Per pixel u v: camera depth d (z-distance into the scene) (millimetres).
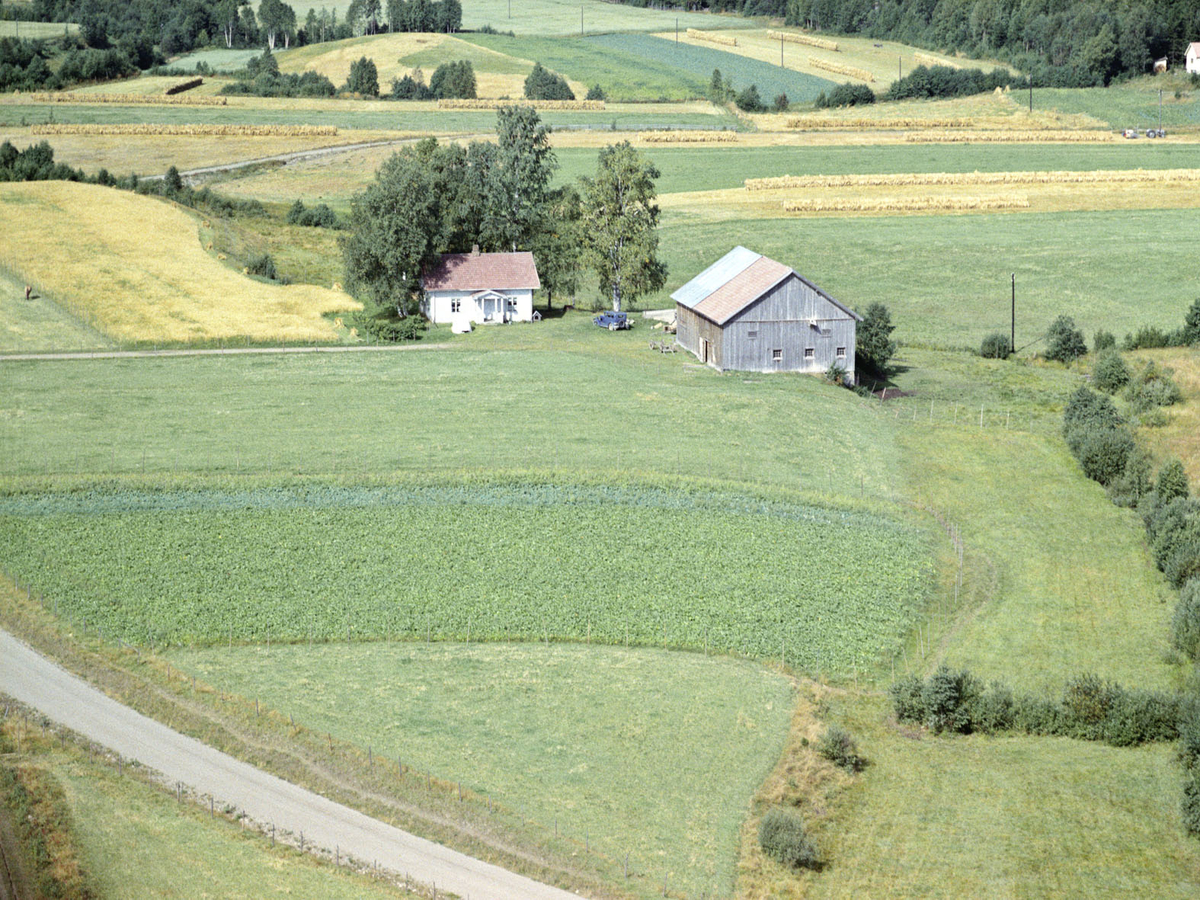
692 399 94688
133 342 108500
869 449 85750
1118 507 77125
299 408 92250
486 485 77312
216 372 101625
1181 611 61062
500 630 60750
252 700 54250
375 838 45875
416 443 84375
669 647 59750
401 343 112938
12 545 68812
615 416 90500
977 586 67062
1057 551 71250
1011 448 86875
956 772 50594
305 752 50750
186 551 68375
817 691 56219
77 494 75812
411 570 66375
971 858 45250
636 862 44594
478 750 51000
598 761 50438
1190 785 47750
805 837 45438
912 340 118438
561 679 56625
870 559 68938
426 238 119250
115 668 56938
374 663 57906
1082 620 63469
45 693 55094
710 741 51969
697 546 69562
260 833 45969
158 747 51312
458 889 43188
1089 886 43781
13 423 88125
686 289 111562
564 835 45906
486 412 91250
